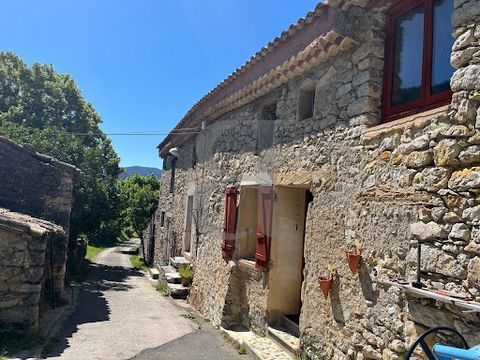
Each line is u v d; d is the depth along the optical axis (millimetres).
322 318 4777
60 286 8141
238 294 7215
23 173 9031
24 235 5715
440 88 3648
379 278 3887
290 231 6191
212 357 5555
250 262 6855
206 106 8680
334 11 4453
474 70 3061
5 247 5691
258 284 6531
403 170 3732
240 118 7664
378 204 4008
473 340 2928
